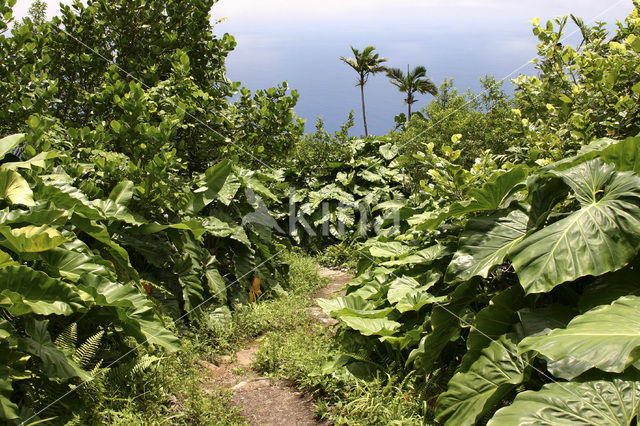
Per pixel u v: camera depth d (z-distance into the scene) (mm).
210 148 8500
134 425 3609
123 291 4121
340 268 9562
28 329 3521
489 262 3631
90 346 3908
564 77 5598
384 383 4254
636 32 5418
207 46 9227
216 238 6859
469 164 11383
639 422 2525
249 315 6180
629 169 3613
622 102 4816
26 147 4973
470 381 3461
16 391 3525
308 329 5957
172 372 4531
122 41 8695
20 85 6574
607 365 2473
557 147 5180
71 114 8406
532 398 2883
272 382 4742
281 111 9156
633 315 2801
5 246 3621
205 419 3914
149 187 5543
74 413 3496
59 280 3506
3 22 6820
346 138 11422
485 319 3631
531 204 3861
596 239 3125
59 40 8375
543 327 3299
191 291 5676
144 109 6344
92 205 4539
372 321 4512
